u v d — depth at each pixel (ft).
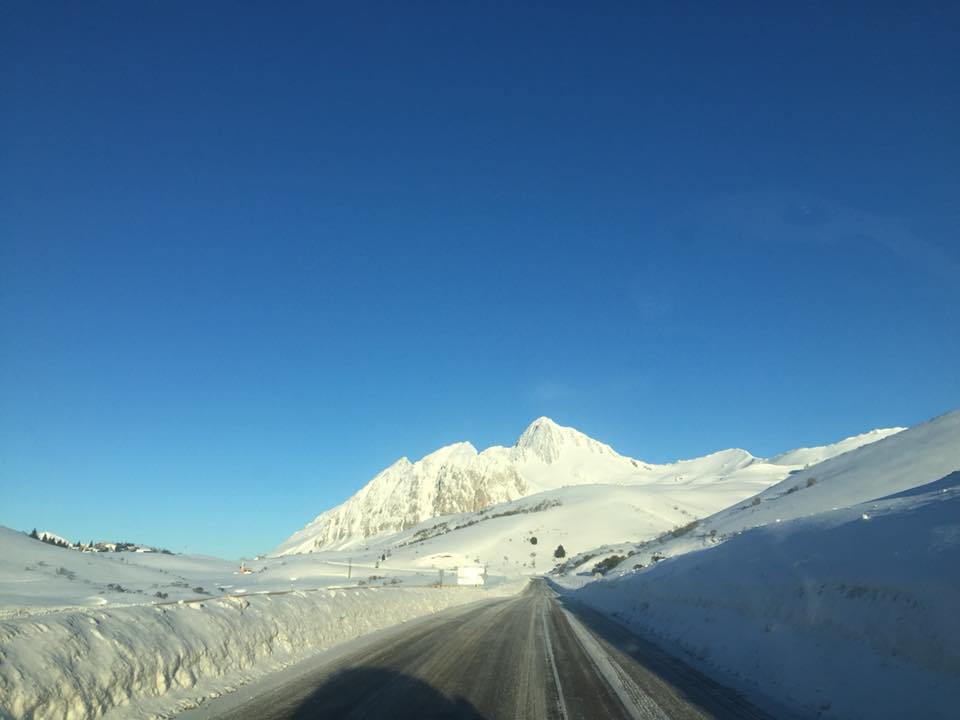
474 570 208.95
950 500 41.65
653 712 29.76
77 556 239.50
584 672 41.14
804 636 38.27
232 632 39.40
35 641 25.75
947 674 26.63
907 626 30.63
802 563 46.73
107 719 26.11
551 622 81.41
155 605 37.55
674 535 291.99
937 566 32.50
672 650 54.39
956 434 190.90
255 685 34.50
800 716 29.35
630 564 210.38
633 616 87.76
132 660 29.25
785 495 234.99
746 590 52.11
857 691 29.43
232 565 440.86
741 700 32.76
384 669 40.32
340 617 59.52
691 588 68.49
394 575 371.15
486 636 61.93
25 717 22.88
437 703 30.89
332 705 29.71
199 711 28.40
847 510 57.72
